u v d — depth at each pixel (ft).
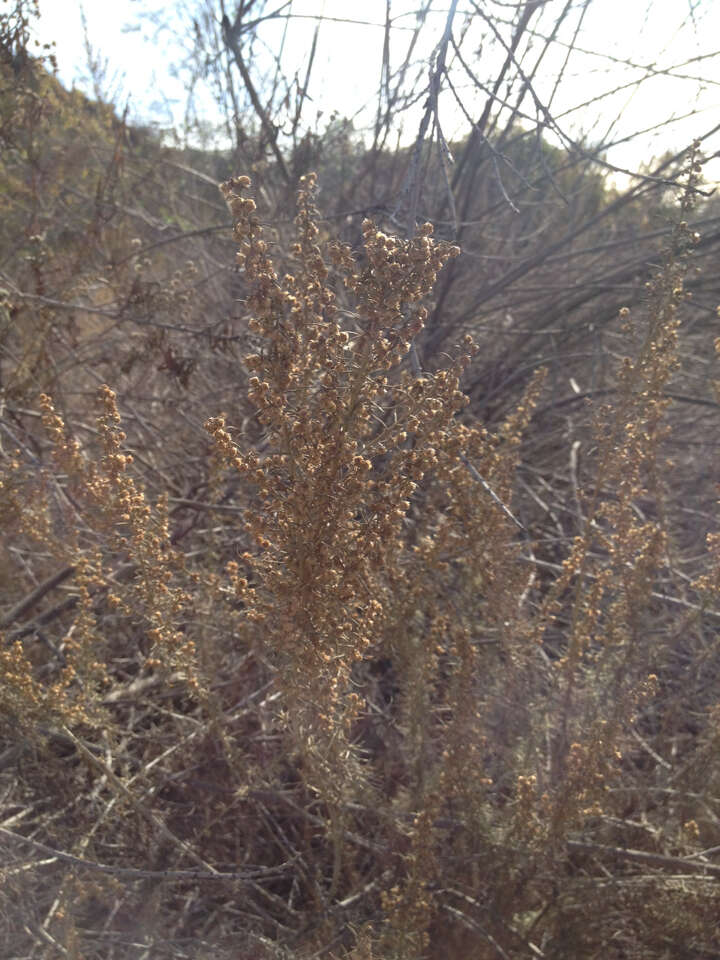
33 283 11.64
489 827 6.23
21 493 7.39
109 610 8.48
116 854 6.64
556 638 8.56
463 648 6.06
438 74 6.71
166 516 5.93
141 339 10.62
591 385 11.63
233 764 6.48
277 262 10.45
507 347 13.70
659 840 6.46
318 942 6.02
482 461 6.66
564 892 6.08
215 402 11.27
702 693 7.49
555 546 10.27
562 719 6.68
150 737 7.08
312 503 4.37
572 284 13.37
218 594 6.77
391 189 12.84
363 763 6.81
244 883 6.47
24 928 5.55
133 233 14.01
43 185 12.84
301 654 4.72
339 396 4.32
